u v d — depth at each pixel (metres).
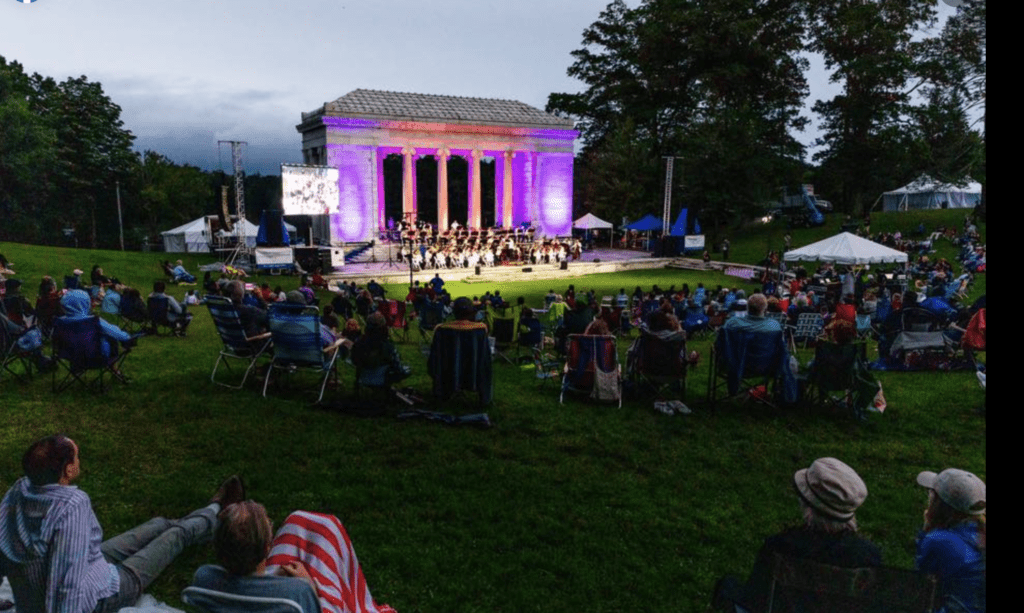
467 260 39.38
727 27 53.03
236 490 4.52
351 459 6.91
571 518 5.68
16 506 3.26
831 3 51.09
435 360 8.97
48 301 12.15
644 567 4.86
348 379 10.89
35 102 58.59
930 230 44.22
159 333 15.21
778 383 9.41
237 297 9.65
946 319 13.70
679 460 7.21
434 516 5.64
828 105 55.12
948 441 8.05
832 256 22.16
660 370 9.23
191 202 72.56
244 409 8.59
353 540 5.13
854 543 2.93
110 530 5.10
